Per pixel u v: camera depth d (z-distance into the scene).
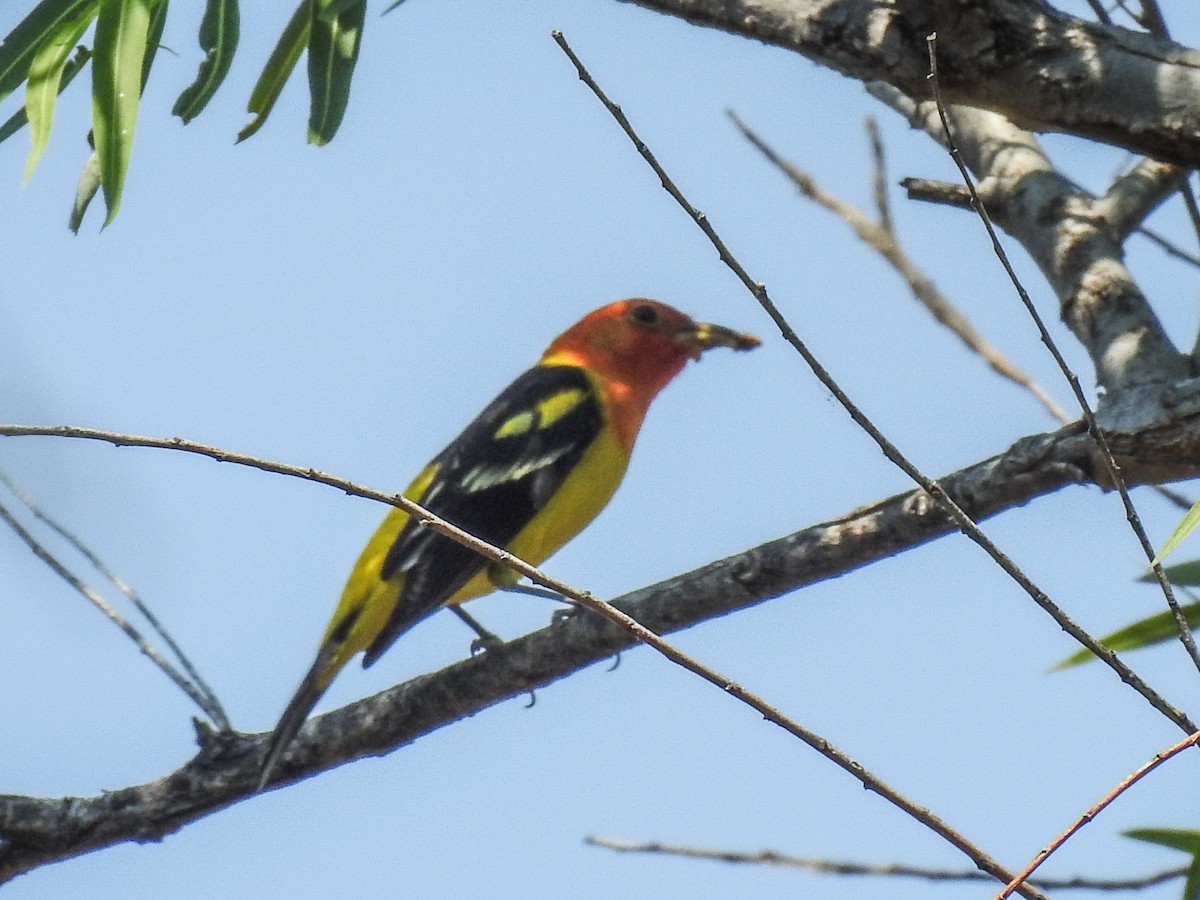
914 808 6.53
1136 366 10.02
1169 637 10.56
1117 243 11.02
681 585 10.34
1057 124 8.63
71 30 10.27
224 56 11.01
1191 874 8.92
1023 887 6.34
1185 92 8.30
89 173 10.83
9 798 11.27
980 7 8.52
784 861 9.12
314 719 11.27
